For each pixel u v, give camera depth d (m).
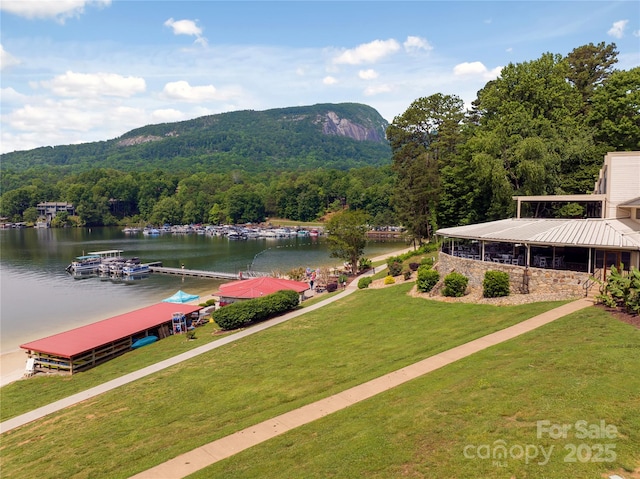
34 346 28.03
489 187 45.25
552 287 23.95
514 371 14.33
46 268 76.19
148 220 172.38
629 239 23.09
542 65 47.59
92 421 18.34
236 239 125.69
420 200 58.06
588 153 41.72
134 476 12.55
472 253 34.44
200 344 28.31
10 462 15.83
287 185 171.50
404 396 14.42
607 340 15.52
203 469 12.27
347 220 50.44
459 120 61.50
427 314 25.41
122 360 28.06
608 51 59.31
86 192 170.12
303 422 14.16
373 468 10.52
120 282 64.12
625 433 10.18
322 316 30.58
